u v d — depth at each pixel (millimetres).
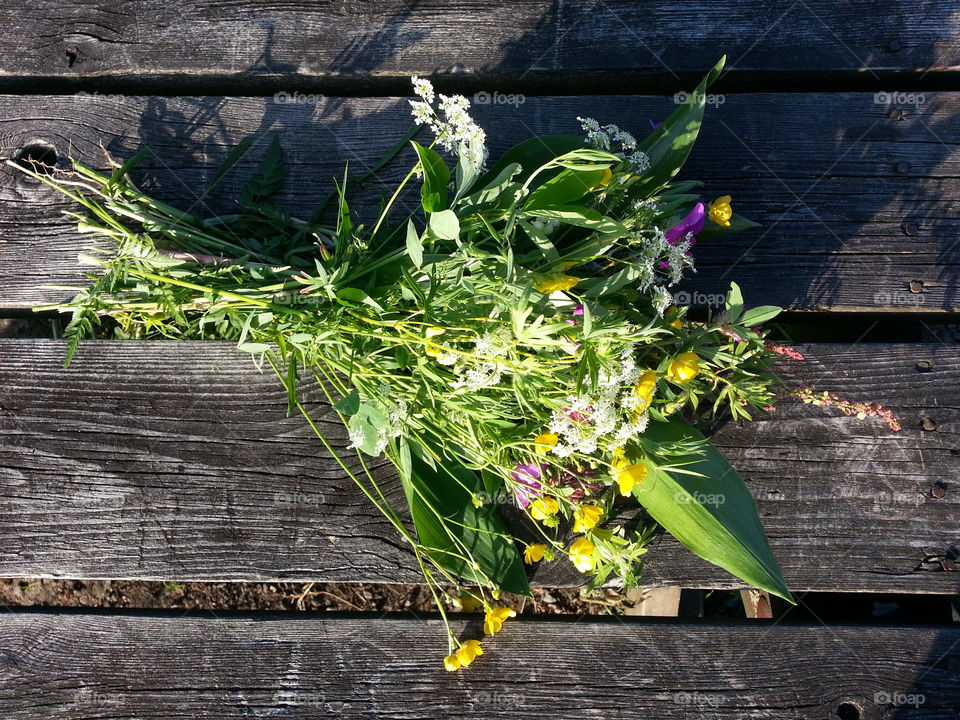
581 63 532
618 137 441
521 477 465
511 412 452
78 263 521
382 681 514
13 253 522
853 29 534
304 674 515
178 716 513
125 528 517
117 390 519
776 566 450
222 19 534
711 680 513
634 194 473
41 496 518
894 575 512
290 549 517
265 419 519
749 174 528
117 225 468
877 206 526
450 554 482
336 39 532
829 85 546
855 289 522
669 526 471
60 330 576
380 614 522
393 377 439
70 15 535
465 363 415
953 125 530
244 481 519
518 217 414
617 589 608
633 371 412
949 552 511
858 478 515
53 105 528
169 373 520
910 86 541
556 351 422
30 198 524
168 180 524
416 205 521
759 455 517
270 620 519
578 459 480
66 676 516
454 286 419
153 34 533
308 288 437
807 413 517
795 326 556
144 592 619
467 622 519
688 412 514
